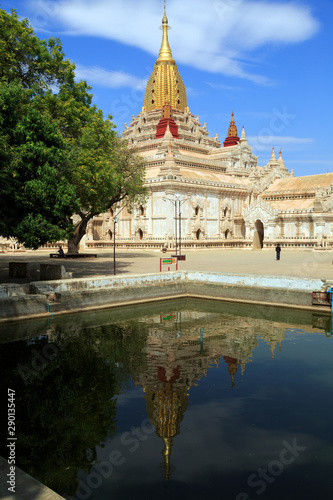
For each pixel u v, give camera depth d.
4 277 31.94
